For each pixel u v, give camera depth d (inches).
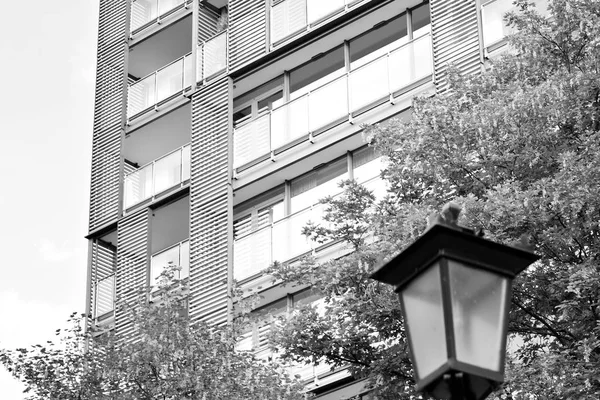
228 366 784.3
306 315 664.4
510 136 624.7
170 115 1243.2
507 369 563.2
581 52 658.8
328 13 1116.5
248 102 1179.3
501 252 282.4
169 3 1322.6
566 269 586.2
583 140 597.6
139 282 1155.9
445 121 652.7
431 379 274.1
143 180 1234.0
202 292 1072.8
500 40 943.7
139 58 1350.9
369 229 687.7
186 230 1225.4
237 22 1190.9
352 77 1068.5
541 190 584.1
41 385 804.0
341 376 948.0
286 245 1039.6
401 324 639.8
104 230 1240.8
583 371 545.0
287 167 1085.8
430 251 282.2
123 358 799.1
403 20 1072.8
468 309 276.8
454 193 653.9
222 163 1130.0
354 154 1058.1
